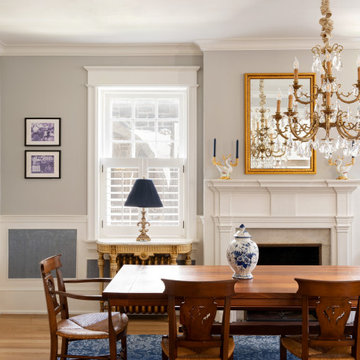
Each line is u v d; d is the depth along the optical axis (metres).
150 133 4.67
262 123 4.29
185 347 2.45
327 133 2.51
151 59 4.52
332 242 4.24
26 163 4.50
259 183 4.18
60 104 4.51
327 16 2.58
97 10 3.53
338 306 2.25
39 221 4.51
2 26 3.91
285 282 2.68
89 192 4.50
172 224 4.61
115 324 2.78
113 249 4.16
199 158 4.52
